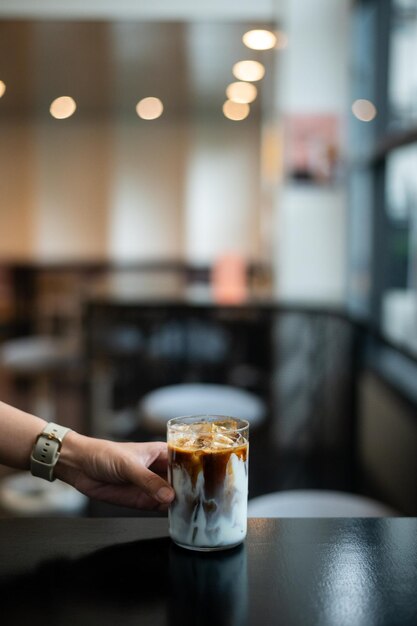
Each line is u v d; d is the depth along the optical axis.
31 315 9.71
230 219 10.09
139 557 0.88
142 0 4.50
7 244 10.17
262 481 3.75
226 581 0.81
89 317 3.86
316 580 0.81
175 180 10.08
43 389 5.74
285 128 4.25
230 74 6.94
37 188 10.11
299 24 4.19
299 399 3.87
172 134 9.98
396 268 3.56
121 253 10.18
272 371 3.84
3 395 5.55
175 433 0.90
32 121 9.97
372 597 0.78
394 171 3.57
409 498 2.70
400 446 2.85
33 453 1.01
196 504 0.88
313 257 4.31
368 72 4.12
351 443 3.87
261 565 0.85
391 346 3.65
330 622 0.72
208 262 10.05
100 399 3.89
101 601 0.77
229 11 4.50
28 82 7.47
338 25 4.18
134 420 3.83
